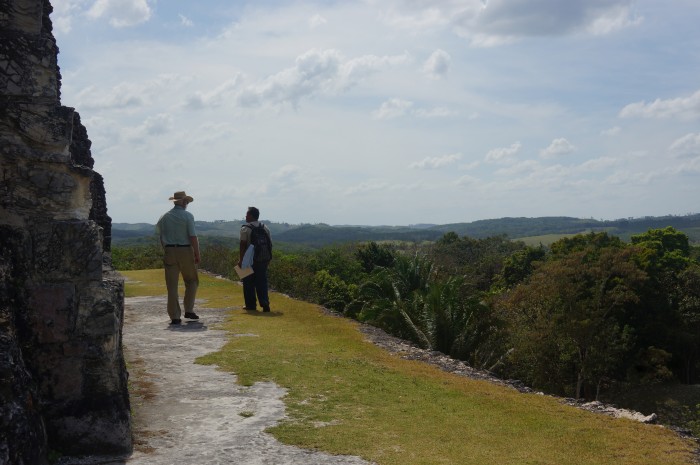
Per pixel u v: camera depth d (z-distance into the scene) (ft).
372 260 142.10
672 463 15.61
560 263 105.29
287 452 15.52
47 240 14.58
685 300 118.01
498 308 98.12
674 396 99.50
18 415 11.96
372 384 22.68
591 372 94.79
